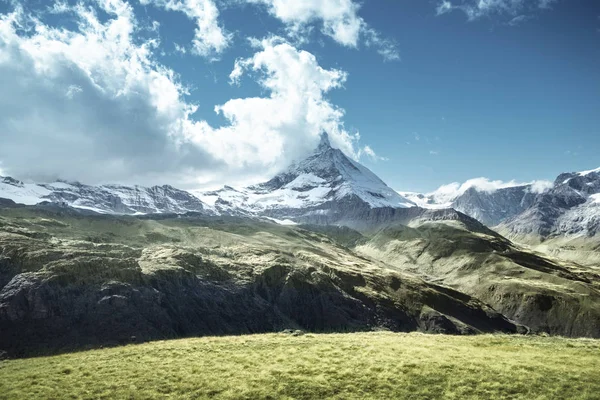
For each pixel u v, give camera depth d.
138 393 40.16
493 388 39.06
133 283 132.75
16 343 96.44
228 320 143.00
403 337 61.16
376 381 41.12
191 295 145.12
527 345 54.25
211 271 174.75
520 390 38.44
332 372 43.53
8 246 133.38
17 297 107.94
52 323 104.75
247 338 61.03
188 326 127.44
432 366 44.03
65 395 40.47
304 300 178.50
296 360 47.38
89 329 106.50
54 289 114.12
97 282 125.19
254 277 182.88
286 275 191.62
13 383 44.53
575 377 40.50
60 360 53.84
